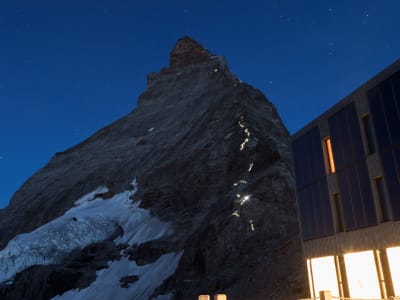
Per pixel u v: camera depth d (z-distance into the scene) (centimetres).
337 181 2028
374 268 1727
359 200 1847
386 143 1689
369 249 1750
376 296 1702
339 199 2017
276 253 3366
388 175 1666
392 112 1661
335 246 2006
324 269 2119
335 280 2000
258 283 2972
